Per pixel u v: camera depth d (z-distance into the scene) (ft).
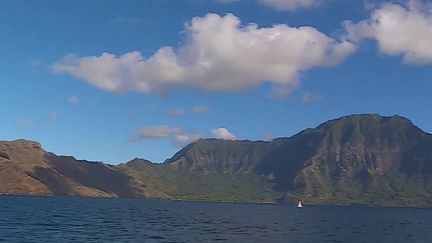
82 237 305.53
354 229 506.07
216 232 397.80
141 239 309.42
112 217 562.66
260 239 348.38
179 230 401.08
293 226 529.86
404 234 446.19
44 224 398.01
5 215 499.51
